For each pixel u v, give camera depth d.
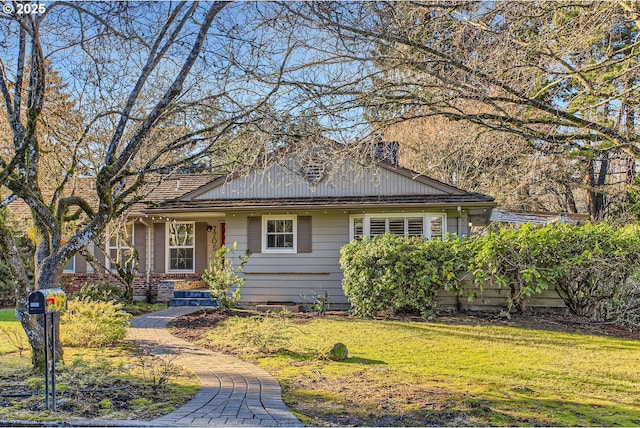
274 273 15.70
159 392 6.17
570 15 9.45
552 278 12.17
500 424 4.95
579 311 12.57
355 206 14.76
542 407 5.57
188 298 16.30
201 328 11.68
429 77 8.24
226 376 7.14
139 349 9.21
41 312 5.45
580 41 8.25
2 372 6.99
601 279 12.12
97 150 14.04
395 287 12.81
